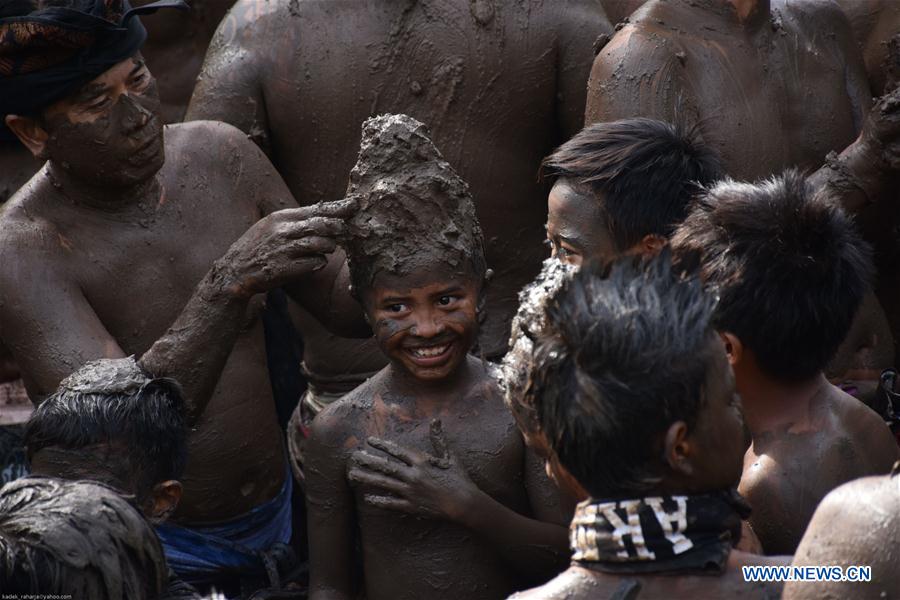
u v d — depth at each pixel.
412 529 7.38
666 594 4.39
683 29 9.18
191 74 13.00
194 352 7.41
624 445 4.38
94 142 7.98
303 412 10.65
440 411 7.43
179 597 5.80
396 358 7.17
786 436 6.09
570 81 9.92
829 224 6.17
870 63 11.05
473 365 7.66
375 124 7.17
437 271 6.95
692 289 4.59
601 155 7.36
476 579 7.34
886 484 4.20
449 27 9.79
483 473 7.31
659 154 7.34
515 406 5.04
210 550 8.80
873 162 8.62
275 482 9.19
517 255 10.16
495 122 9.89
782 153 9.29
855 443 6.05
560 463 4.68
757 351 6.05
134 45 8.08
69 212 8.38
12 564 4.97
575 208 7.35
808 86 9.58
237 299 7.40
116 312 8.39
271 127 10.18
